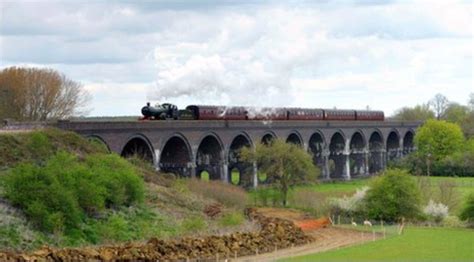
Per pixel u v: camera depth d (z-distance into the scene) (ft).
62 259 158.61
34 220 177.47
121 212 202.69
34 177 185.26
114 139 264.52
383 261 170.71
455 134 472.03
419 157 469.57
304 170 309.22
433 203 274.16
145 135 281.33
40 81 400.26
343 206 277.03
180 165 313.94
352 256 179.52
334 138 458.91
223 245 186.09
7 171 200.75
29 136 225.56
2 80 393.09
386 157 527.81
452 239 216.33
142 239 189.06
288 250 194.39
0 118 380.58
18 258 153.38
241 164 356.18
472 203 253.44
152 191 232.94
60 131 240.12
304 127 408.05
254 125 361.92
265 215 257.96
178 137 305.53
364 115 515.09
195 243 182.09
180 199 236.22
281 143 317.42
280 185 306.96
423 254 183.42
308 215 276.41
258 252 188.96
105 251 166.91
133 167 248.73
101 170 211.00
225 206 253.24
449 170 451.53
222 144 336.70
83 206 192.34
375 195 270.46
